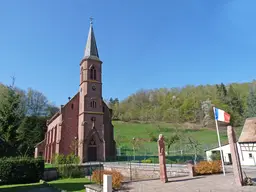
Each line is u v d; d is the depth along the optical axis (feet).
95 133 153.48
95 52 173.37
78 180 94.12
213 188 45.11
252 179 53.67
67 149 153.28
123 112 409.69
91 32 179.22
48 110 262.26
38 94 254.27
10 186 82.84
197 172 67.26
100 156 150.82
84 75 164.55
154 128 298.35
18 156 106.22
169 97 406.62
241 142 114.52
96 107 160.25
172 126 307.17
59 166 105.60
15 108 122.83
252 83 360.89
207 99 344.28
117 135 262.26
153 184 53.42
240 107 301.84
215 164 70.59
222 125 286.87
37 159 99.55
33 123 228.22
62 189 70.69
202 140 222.07
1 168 89.15
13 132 116.98
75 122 161.79
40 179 97.09
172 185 50.78
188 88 417.69
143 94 437.99
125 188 49.65
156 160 138.62
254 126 117.39
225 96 334.44
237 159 48.70
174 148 187.11
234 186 46.32
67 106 162.09
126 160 155.63
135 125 327.47
